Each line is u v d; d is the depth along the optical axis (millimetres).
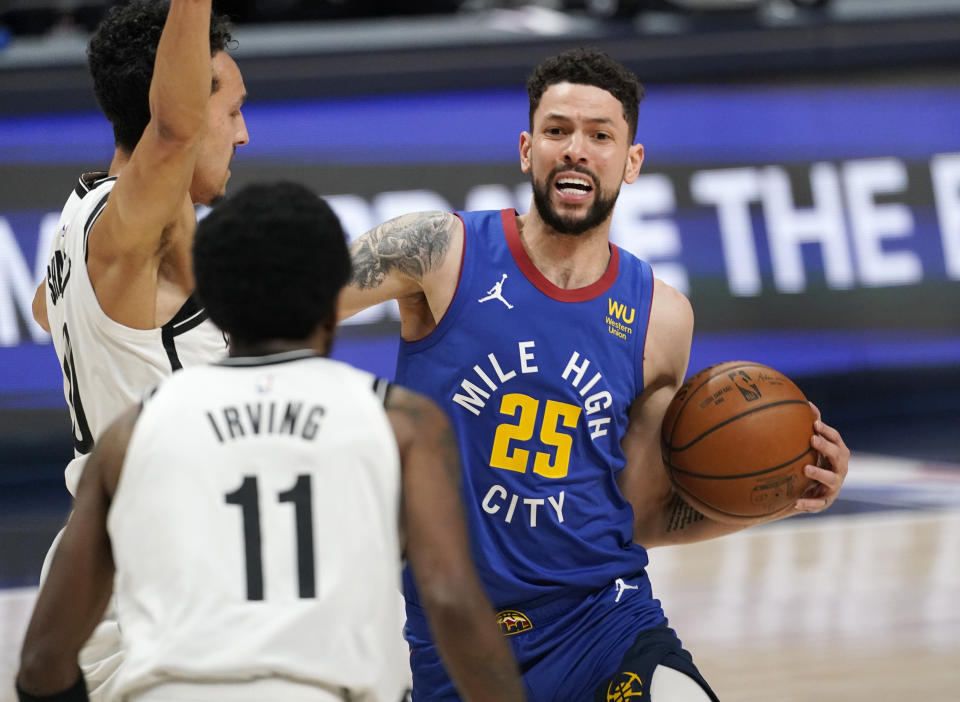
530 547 8008
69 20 24234
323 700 4820
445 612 4949
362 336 22031
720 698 11586
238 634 4793
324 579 4906
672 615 14273
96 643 7262
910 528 18188
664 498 8883
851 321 23938
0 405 20922
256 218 5164
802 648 13047
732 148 23750
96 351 7043
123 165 7613
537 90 8141
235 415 5066
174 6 6273
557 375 8016
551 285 8094
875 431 23359
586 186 7918
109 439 5156
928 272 24266
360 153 22547
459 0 25172
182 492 4957
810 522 18797
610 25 23484
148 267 6855
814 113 24078
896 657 12727
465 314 8078
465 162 22953
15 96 21188
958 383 24297
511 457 7992
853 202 24094
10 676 12352
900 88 24391
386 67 22594
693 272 23297
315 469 4996
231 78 7613
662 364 8539
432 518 5062
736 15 23641
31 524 18828
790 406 8281
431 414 5297
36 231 21125
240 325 5219
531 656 8031
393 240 8117
